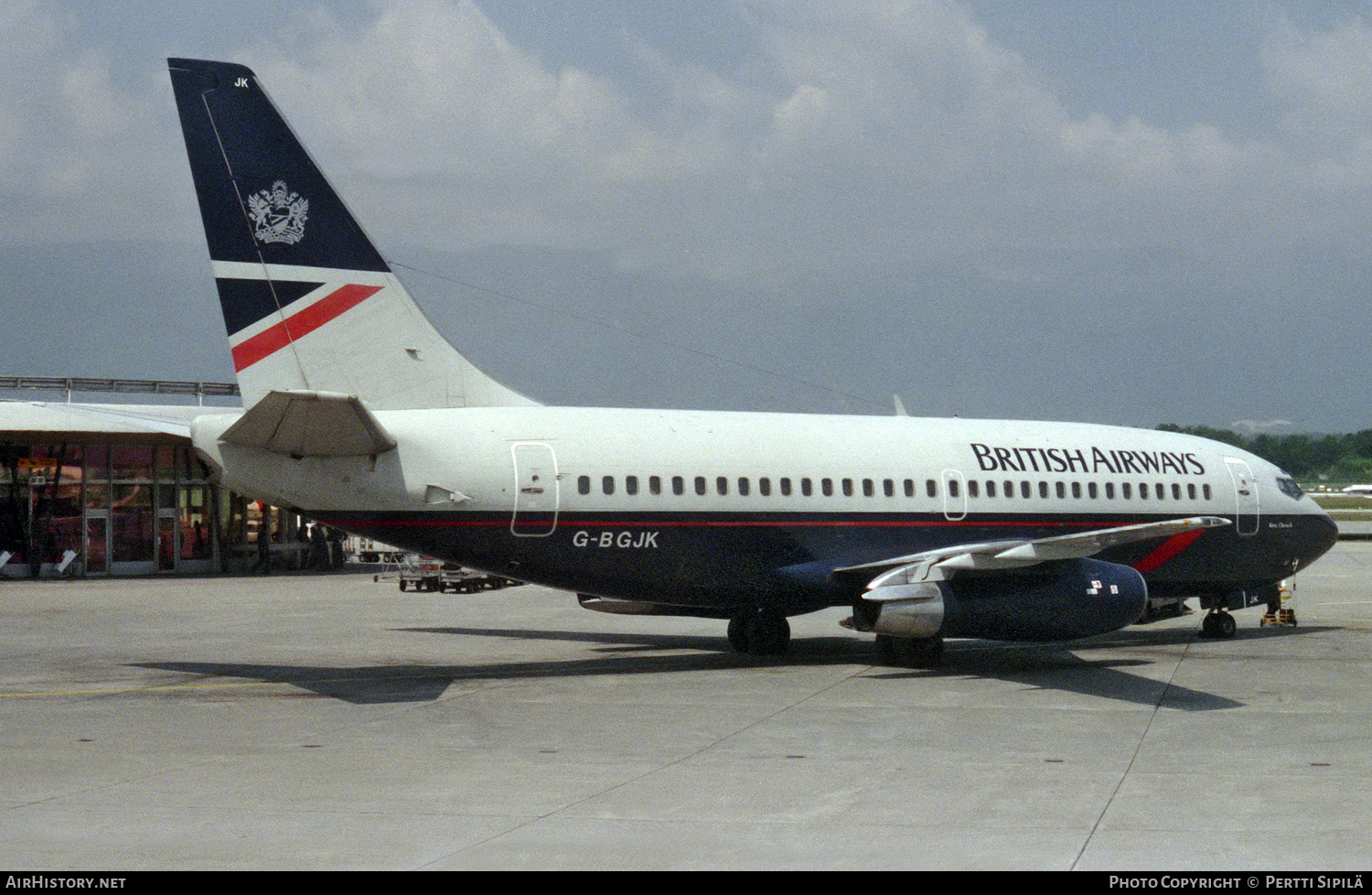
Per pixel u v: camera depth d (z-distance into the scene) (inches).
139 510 1855.3
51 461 1782.7
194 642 970.1
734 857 362.3
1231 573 1004.6
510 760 510.6
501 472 766.5
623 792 449.4
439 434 760.3
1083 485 947.3
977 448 924.6
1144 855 363.9
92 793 446.6
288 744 546.3
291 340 761.0
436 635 1020.5
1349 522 3361.2
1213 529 989.2
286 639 991.0
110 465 1828.2
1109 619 804.6
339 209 776.3
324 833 389.1
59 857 359.6
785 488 844.6
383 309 786.8
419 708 647.8
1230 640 997.8
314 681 754.8
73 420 1712.6
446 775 478.6
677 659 871.7
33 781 467.2
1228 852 366.9
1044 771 487.5
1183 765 498.3
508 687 728.3
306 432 692.1
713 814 415.8
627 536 797.2
